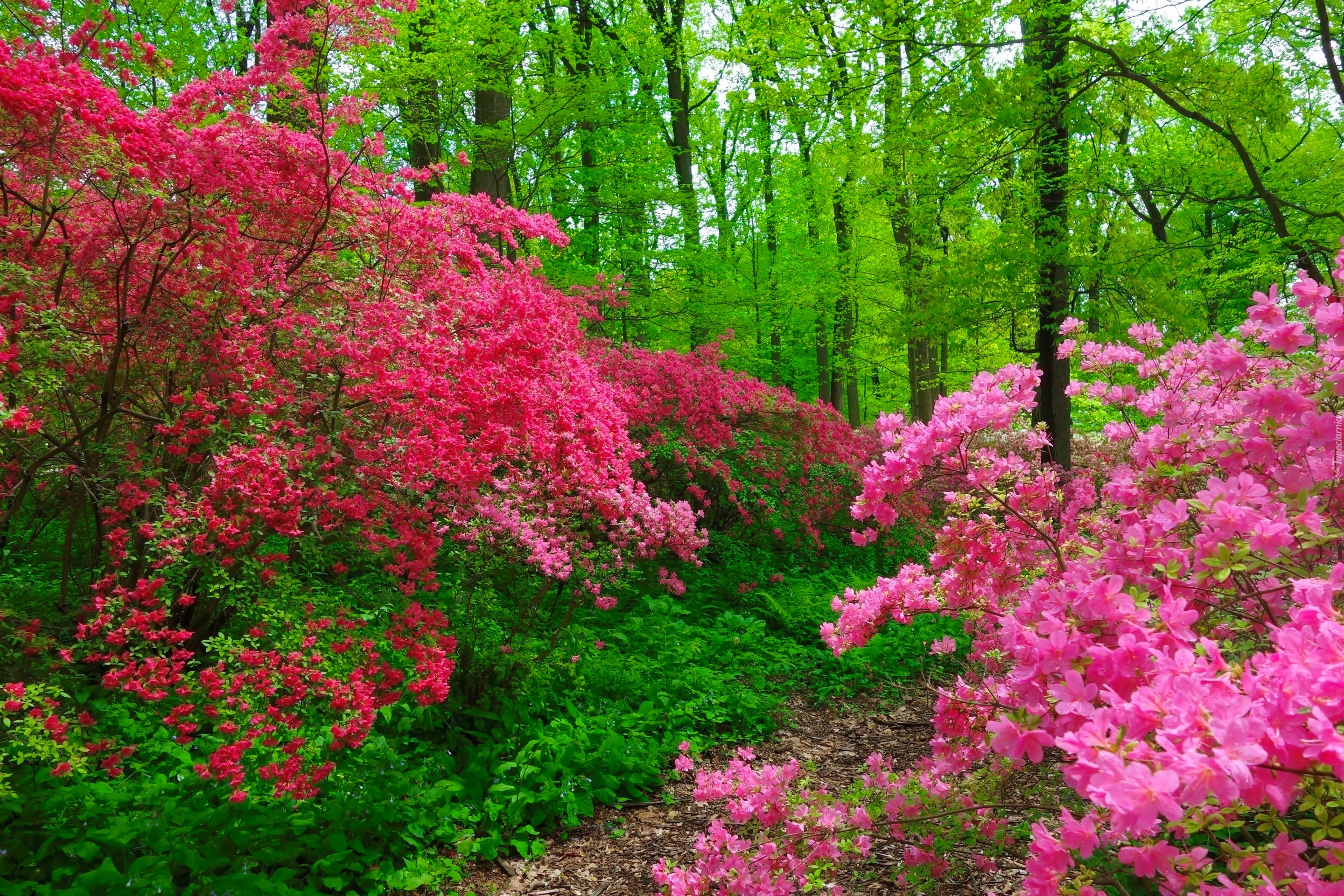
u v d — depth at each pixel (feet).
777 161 55.93
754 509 28.09
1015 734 5.66
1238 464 6.88
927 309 30.37
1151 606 6.06
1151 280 28.07
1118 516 8.98
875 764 9.27
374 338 13.12
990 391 7.86
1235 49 26.22
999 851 8.19
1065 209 28.73
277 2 12.56
